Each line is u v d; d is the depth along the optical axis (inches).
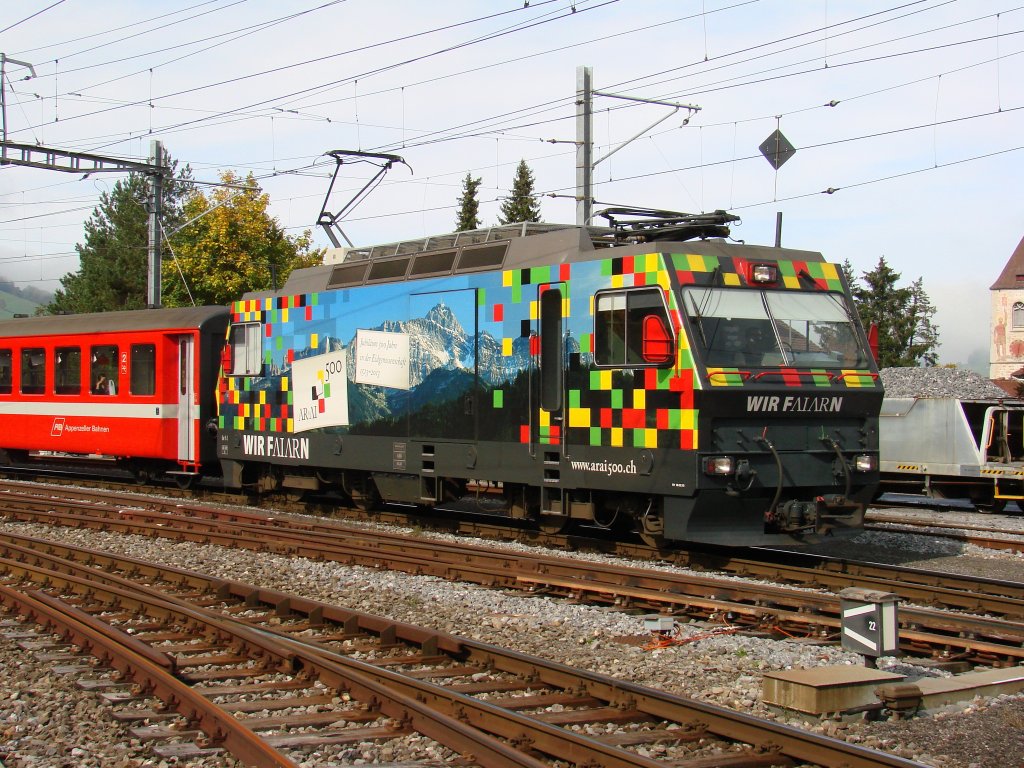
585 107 837.8
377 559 469.4
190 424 780.0
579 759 217.0
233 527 573.3
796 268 492.4
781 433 466.6
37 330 897.5
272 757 210.5
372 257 619.5
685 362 444.8
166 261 1427.2
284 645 305.1
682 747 229.8
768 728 225.0
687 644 325.7
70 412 861.8
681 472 445.7
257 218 1437.0
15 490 794.2
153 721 247.3
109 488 848.3
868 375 492.1
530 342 510.3
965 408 825.5
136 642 303.9
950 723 245.0
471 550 482.6
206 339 776.3
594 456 481.1
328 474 658.8
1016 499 775.1
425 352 568.1
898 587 400.5
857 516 490.3
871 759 207.0
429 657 303.4
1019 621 359.9
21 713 255.4
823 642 325.4
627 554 502.3
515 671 285.4
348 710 254.2
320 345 639.8
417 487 581.0
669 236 502.3
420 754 225.0
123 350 818.2
